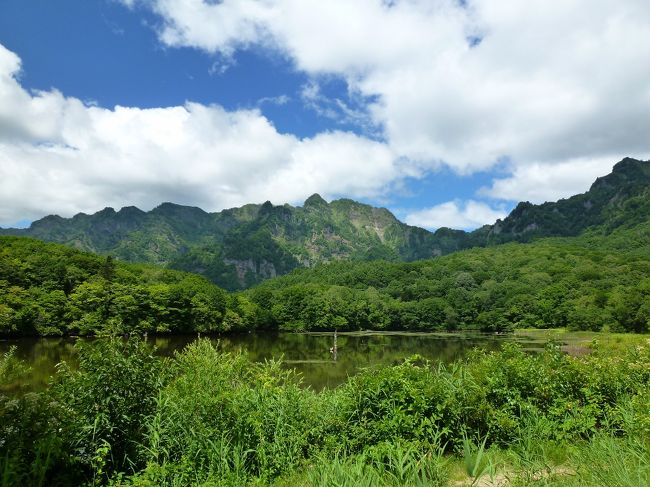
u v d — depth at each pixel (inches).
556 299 4867.1
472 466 261.7
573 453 264.8
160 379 336.8
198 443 302.8
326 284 7775.6
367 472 241.9
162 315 3501.5
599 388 360.2
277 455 313.1
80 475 263.7
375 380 345.7
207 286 4918.8
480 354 435.8
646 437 289.1
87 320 2989.7
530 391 355.6
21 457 229.9
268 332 4948.3
